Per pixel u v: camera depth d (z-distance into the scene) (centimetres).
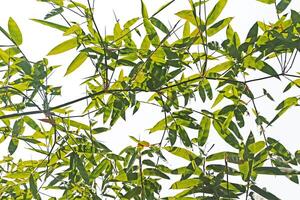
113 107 252
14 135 254
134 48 241
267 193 215
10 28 241
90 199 257
